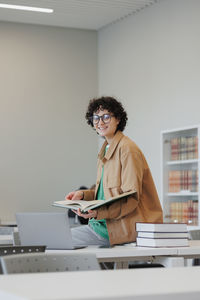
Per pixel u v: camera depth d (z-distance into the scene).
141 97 8.81
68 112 9.95
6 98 9.56
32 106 9.71
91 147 10.07
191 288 1.39
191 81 7.62
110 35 9.80
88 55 10.17
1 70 9.56
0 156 9.45
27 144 9.63
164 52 8.26
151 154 8.50
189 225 6.77
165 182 7.18
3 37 9.62
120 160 3.35
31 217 3.04
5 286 1.41
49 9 8.90
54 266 1.94
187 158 6.87
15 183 9.50
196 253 2.97
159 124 8.32
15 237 3.82
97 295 1.27
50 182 9.73
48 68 9.87
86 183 9.99
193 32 7.64
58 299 1.22
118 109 3.51
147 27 8.70
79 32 10.14
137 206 3.29
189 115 7.64
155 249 2.88
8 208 9.42
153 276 1.63
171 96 8.06
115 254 2.78
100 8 8.92
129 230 3.23
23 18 9.49
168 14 8.20
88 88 10.12
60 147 9.85
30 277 1.58
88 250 2.86
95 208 3.15
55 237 2.99
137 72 8.95
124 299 1.28
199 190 6.61
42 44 9.85
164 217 7.14
